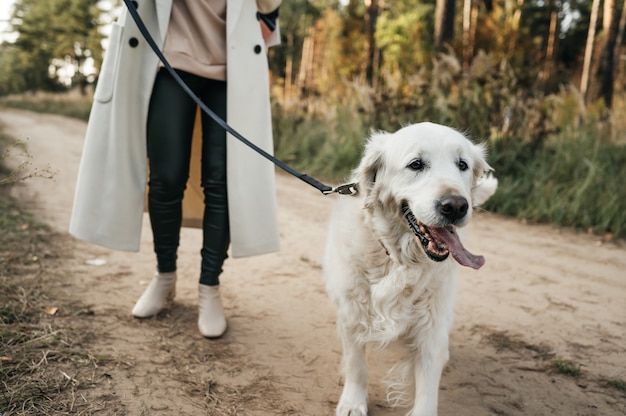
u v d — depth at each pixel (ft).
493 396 8.27
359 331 7.83
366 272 7.73
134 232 9.83
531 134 24.81
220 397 7.87
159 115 9.36
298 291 12.50
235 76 9.50
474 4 71.67
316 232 18.19
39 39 126.62
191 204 11.46
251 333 10.16
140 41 9.28
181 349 9.29
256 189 9.95
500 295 12.67
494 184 9.16
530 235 18.75
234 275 13.48
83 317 10.20
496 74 25.75
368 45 70.64
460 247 7.01
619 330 10.80
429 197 7.04
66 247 14.79
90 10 116.67
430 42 77.97
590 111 29.17
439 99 26.99
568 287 13.34
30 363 8.16
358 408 7.57
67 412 7.05
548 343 10.15
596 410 7.94
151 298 10.53
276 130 35.29
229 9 9.38
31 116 77.56
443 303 7.54
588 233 19.22
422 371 7.43
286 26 130.72
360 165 8.30
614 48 48.80
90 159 9.58
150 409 7.37
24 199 20.66
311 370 8.90
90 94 89.20
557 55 91.66
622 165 22.61
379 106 28.37
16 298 10.59
